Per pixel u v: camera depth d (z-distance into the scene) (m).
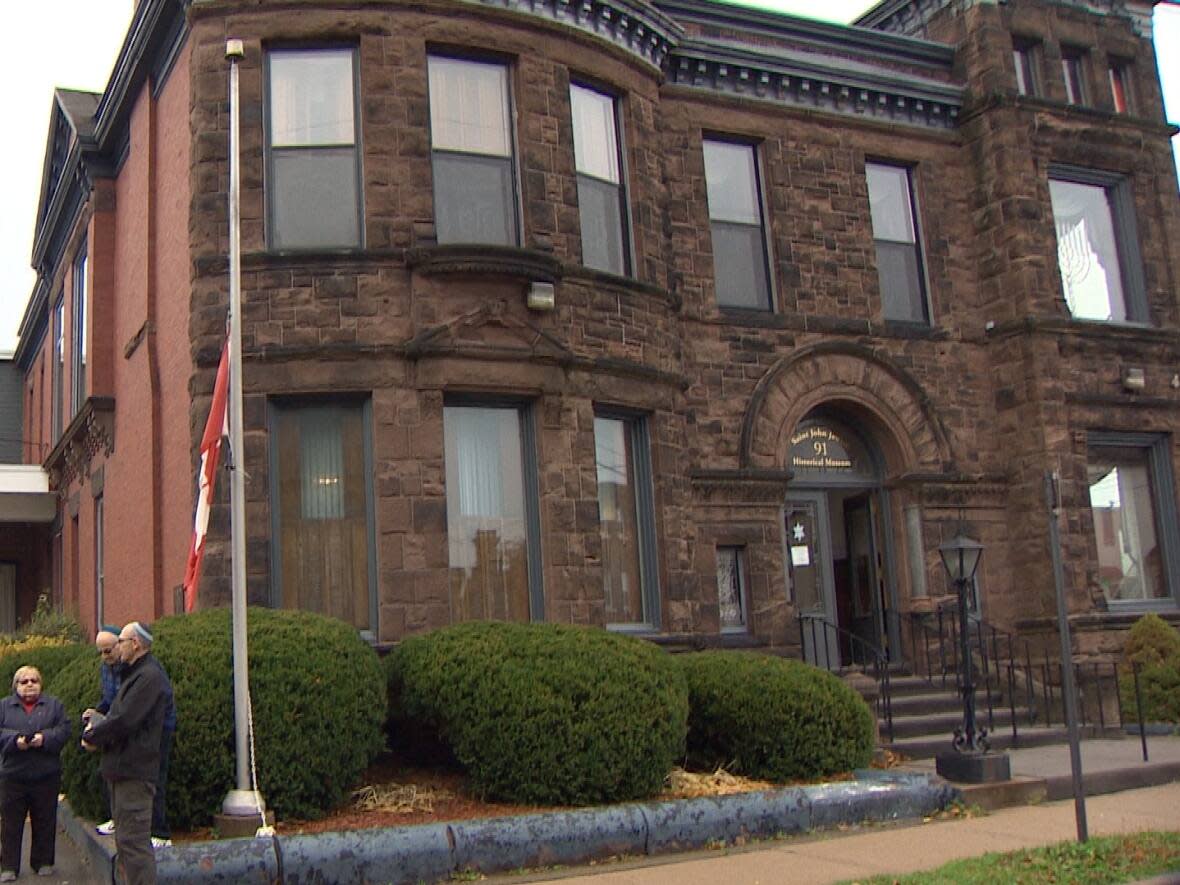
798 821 10.47
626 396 14.70
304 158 13.99
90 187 19.81
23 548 27.81
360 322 13.35
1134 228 19.84
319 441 13.43
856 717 12.13
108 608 18.67
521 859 9.30
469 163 14.38
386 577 12.94
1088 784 12.20
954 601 17.25
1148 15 20.81
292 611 11.22
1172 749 14.26
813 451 17.67
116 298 19.02
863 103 18.36
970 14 19.17
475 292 13.70
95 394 18.75
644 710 10.75
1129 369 18.77
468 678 10.80
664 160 16.72
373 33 14.04
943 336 18.30
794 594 17.05
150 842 7.93
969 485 17.89
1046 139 19.00
